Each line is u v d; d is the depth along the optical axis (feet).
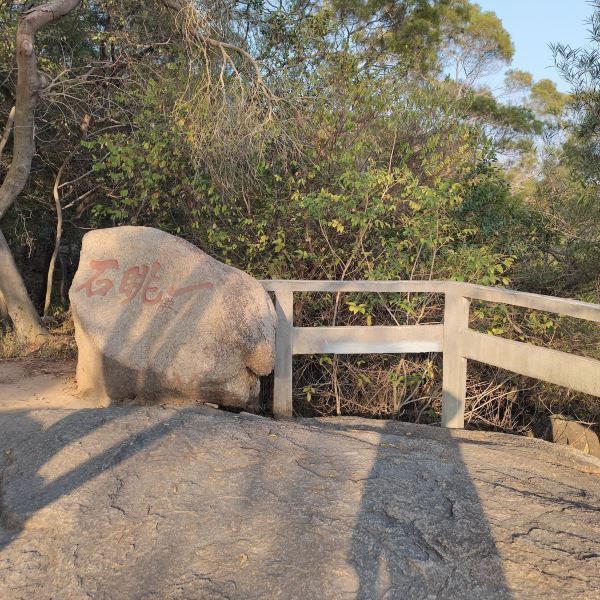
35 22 23.36
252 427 14.62
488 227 24.75
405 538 10.04
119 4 32.78
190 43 27.71
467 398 20.74
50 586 9.42
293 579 9.08
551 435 19.49
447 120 25.40
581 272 25.02
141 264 17.30
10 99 35.99
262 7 32.24
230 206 24.50
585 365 13.98
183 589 9.01
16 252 47.19
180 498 11.27
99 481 11.85
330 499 11.18
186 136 25.25
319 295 21.53
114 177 26.27
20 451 13.35
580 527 10.62
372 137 24.61
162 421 14.58
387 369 20.71
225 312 16.17
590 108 21.81
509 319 20.95
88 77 32.96
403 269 22.16
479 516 10.84
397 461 13.00
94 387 17.16
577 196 25.20
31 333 26.00
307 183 24.88
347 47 28.25
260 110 26.04
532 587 9.00
